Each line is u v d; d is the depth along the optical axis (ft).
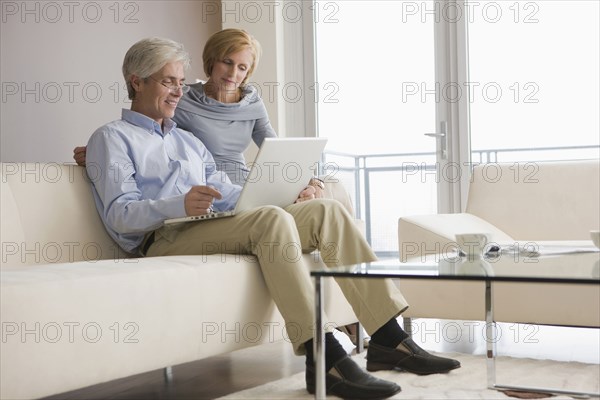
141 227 11.47
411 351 11.21
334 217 11.52
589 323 12.88
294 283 10.43
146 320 9.16
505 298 13.38
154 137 12.67
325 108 24.26
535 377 11.18
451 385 10.59
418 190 23.17
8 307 7.68
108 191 11.80
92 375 8.53
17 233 11.18
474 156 22.45
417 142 23.17
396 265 9.20
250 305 10.74
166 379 12.18
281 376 12.16
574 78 21.58
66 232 11.80
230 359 13.76
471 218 16.48
